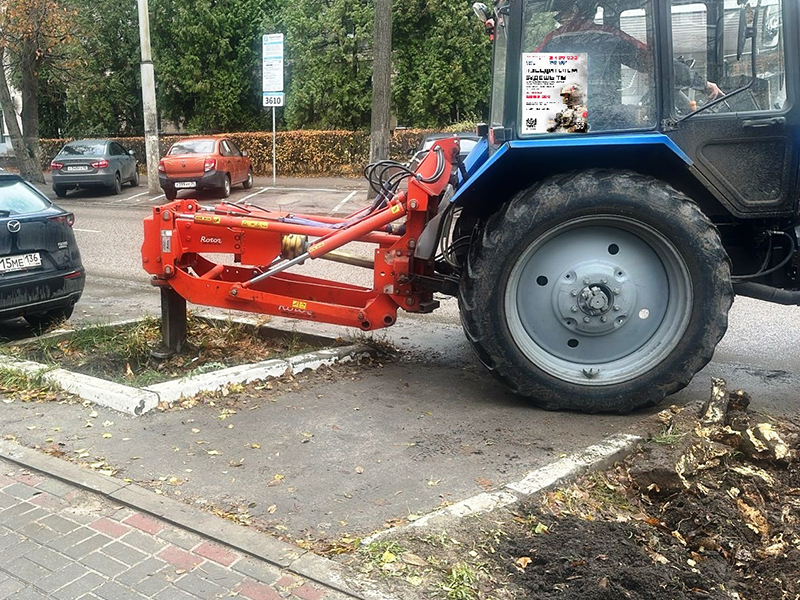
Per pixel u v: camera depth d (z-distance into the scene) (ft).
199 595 9.82
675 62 15.56
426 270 18.07
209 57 91.97
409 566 10.36
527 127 15.78
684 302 15.69
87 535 11.30
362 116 84.07
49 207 22.61
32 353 20.72
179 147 67.72
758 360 20.44
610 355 16.38
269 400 16.84
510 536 11.16
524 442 14.53
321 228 18.25
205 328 22.77
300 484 12.89
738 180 15.64
